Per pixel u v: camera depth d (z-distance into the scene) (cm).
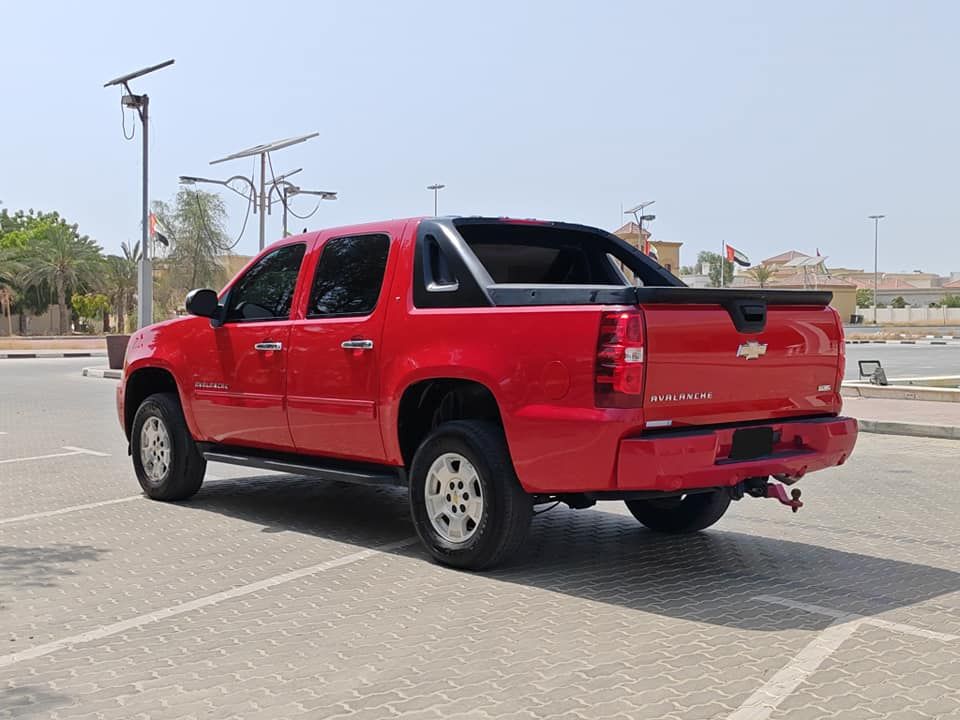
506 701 411
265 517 791
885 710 403
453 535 625
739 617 527
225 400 771
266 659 463
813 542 713
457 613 534
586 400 550
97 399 1931
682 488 548
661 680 435
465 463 612
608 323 542
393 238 672
